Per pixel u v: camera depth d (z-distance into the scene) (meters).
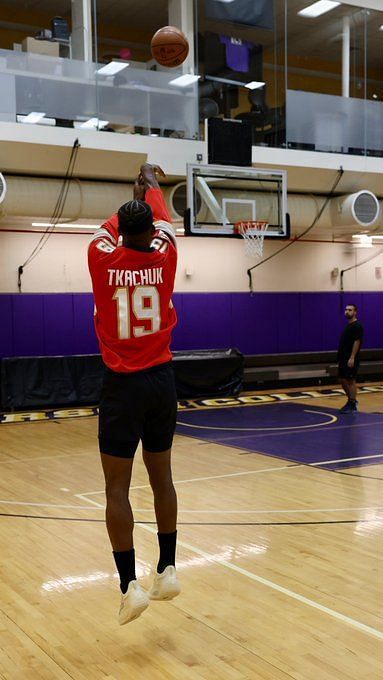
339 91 13.59
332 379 15.23
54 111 10.23
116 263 3.00
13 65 9.93
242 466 7.54
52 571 4.36
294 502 5.98
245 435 9.41
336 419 10.58
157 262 3.07
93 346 13.34
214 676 2.96
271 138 12.00
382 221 13.55
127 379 3.01
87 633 3.43
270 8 12.14
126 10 12.47
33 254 12.80
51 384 12.06
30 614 3.69
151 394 3.03
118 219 3.05
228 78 11.77
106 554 4.69
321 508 5.76
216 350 13.70
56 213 11.03
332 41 13.45
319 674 2.96
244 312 14.80
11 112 9.95
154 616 3.62
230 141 11.14
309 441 8.90
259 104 12.01
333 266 15.86
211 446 8.70
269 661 3.09
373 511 5.64
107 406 3.05
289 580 4.11
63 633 3.44
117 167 10.91
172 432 3.18
